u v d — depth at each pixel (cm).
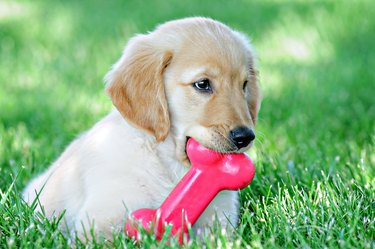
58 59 1207
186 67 519
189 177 494
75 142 604
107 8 1727
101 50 1271
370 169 648
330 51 1261
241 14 1578
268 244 463
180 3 1780
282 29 1399
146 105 525
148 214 490
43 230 488
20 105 939
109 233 498
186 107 518
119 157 520
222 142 495
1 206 520
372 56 1217
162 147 531
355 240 469
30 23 1499
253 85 596
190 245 458
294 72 1123
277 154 701
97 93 984
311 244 477
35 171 678
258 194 606
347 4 1605
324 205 527
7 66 1159
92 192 510
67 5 1773
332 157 709
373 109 931
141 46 545
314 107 941
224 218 544
